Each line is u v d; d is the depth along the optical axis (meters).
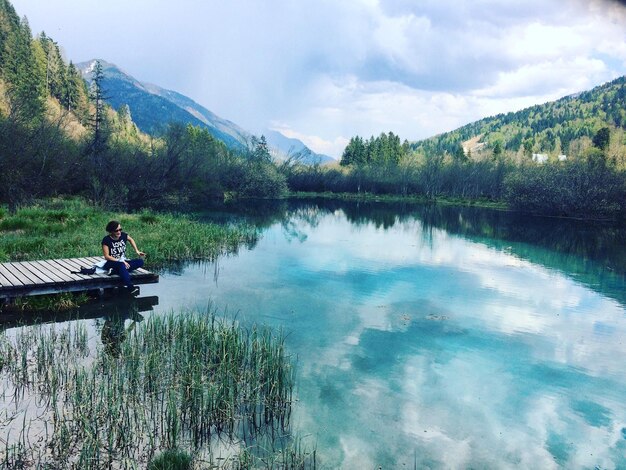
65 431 4.01
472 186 49.31
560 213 33.09
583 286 11.70
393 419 4.92
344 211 34.38
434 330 7.98
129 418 4.47
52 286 8.18
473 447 4.45
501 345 7.35
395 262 14.37
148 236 14.24
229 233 16.92
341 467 4.02
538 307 9.63
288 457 4.04
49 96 70.62
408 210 36.88
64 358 5.91
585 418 5.12
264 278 11.40
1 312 7.78
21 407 4.69
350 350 6.89
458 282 11.79
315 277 11.77
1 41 67.06
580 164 34.41
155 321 6.80
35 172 21.22
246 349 6.06
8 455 3.85
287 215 28.83
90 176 23.80
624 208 29.58
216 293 9.73
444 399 5.44
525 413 5.19
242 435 4.46
